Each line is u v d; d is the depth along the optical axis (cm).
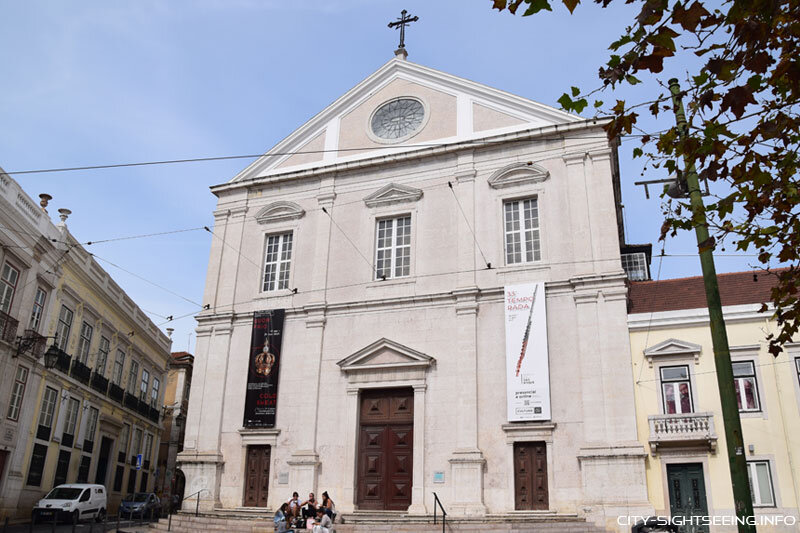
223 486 2045
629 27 570
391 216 2188
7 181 2106
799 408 1627
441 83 2297
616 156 2205
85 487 2348
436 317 2002
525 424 1812
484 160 2131
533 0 526
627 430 1719
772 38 637
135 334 3316
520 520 1673
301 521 1706
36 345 2309
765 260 823
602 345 1816
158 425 3681
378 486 1917
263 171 2438
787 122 680
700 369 1728
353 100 2406
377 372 1997
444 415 1895
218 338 2225
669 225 823
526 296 1916
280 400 2078
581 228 1948
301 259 2239
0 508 2119
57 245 2466
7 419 2169
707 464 1644
